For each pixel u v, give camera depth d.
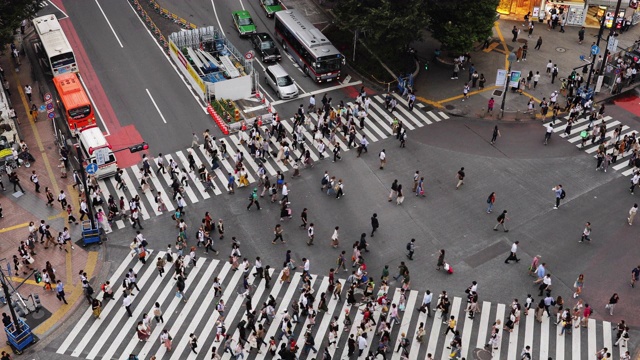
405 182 47.44
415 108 55.50
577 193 46.44
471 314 37.34
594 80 58.00
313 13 69.19
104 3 69.25
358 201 45.81
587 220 44.19
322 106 55.66
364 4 56.34
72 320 37.50
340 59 57.66
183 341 36.22
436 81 58.78
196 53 58.53
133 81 58.03
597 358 34.97
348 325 36.84
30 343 35.81
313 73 58.06
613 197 46.06
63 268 40.72
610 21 66.06
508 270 40.44
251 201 44.72
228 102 55.00
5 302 38.03
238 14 65.75
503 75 51.97
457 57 61.19
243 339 35.78
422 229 43.44
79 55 61.09
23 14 55.56
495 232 43.19
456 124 53.59
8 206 45.28
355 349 35.75
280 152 48.66
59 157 49.84
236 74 55.66
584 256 41.41
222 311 36.72
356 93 57.59
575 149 50.84
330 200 45.88
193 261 40.66
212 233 43.16
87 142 47.75
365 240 42.19
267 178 45.72
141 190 46.75
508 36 65.19
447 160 49.59
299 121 52.06
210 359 35.25
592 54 54.66
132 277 38.72
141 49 62.47
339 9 58.03
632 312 37.88
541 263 40.88
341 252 41.75
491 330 36.81
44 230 41.38
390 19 53.50
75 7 68.25
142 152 50.16
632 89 58.00
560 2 66.12
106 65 59.94
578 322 36.84
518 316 36.91
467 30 55.91
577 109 53.28
